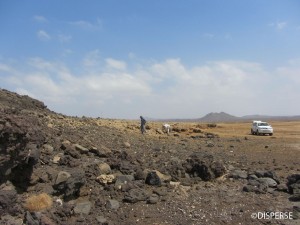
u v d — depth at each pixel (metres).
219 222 10.05
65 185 10.46
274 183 13.62
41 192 10.20
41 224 8.73
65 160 12.24
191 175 13.80
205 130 43.12
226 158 19.38
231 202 11.53
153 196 11.34
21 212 9.20
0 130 8.90
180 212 10.55
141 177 12.66
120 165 13.11
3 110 10.09
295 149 25.70
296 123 70.88
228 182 13.77
